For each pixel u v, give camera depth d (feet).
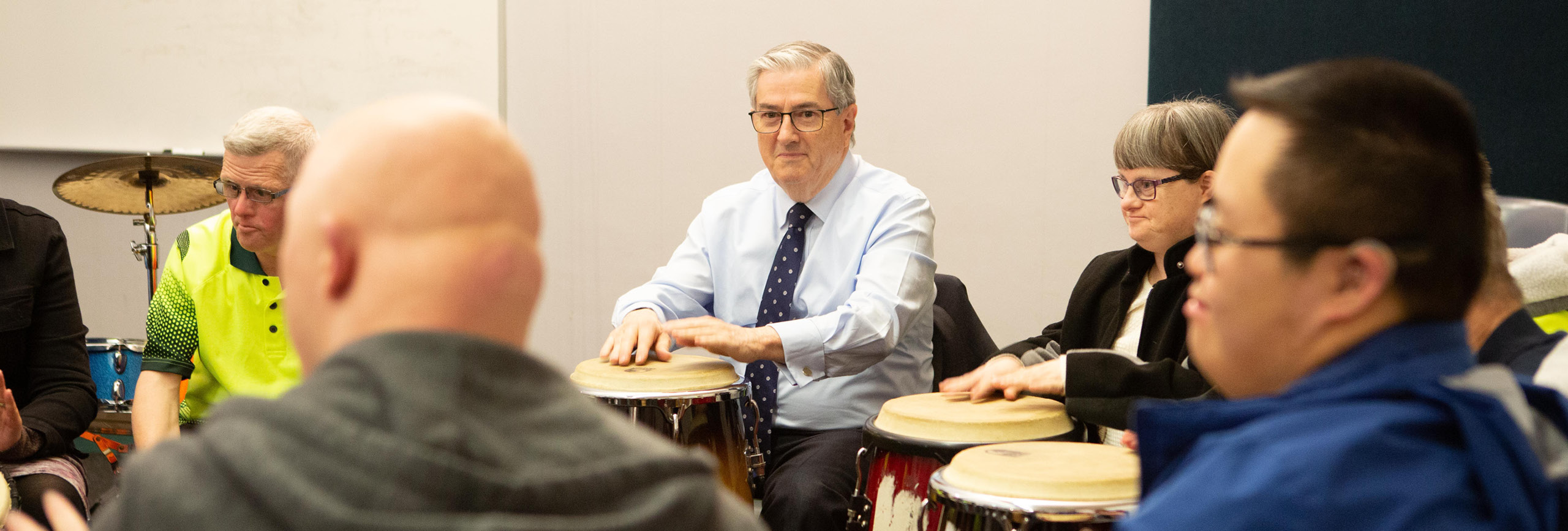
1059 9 9.51
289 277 1.91
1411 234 1.99
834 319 5.93
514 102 11.30
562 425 1.78
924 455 4.66
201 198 9.50
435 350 1.71
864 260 6.42
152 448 1.74
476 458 1.65
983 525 3.92
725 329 5.77
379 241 1.81
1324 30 8.50
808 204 6.74
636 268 11.12
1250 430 2.02
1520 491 1.86
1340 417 1.95
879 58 10.08
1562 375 2.79
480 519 1.58
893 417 4.99
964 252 10.03
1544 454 2.09
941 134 9.96
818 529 5.72
